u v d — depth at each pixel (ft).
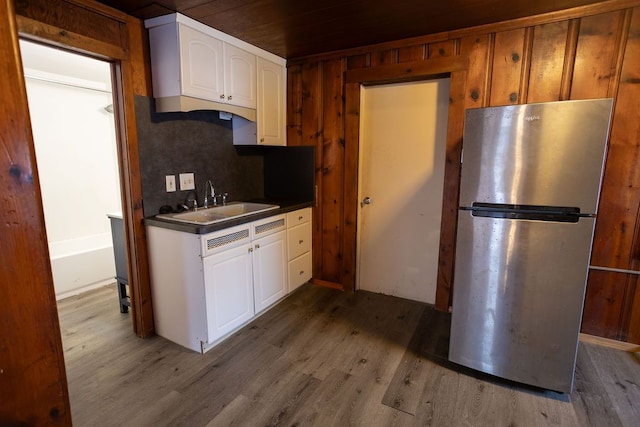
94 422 5.49
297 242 10.20
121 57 6.87
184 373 6.73
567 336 5.79
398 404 5.91
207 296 7.14
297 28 7.88
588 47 6.95
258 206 9.61
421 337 8.05
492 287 6.20
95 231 13.26
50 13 5.72
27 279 1.86
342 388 6.32
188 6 6.67
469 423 5.49
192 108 7.50
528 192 5.70
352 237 10.33
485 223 6.06
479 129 5.90
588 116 5.15
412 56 8.70
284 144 10.78
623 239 7.20
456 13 7.13
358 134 9.78
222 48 8.09
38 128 11.55
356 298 10.22
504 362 6.32
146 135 7.58
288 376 6.66
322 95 10.13
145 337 8.00
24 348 1.88
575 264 5.56
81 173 12.71
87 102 12.68
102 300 10.09
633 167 6.93
